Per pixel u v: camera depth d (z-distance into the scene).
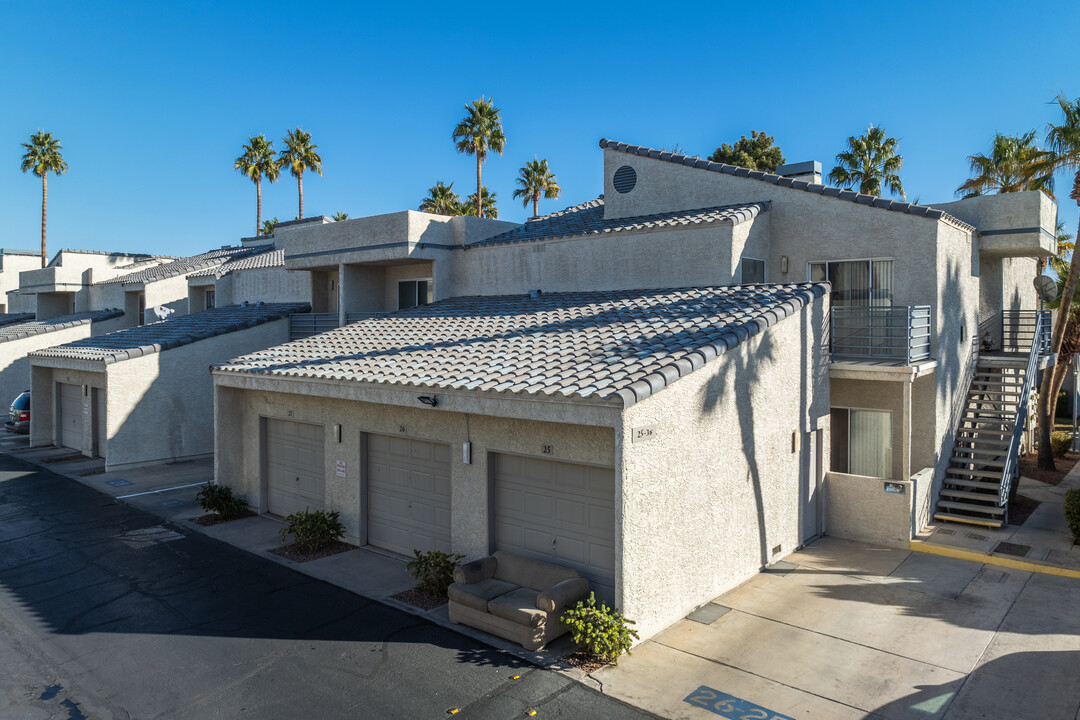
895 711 7.82
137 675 8.77
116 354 21.28
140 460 21.77
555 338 13.20
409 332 16.41
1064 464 20.88
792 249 16.73
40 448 25.33
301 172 59.09
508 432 11.22
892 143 36.72
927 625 10.02
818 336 13.99
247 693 8.30
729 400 11.25
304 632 9.95
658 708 7.91
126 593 11.50
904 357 14.92
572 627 9.21
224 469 16.52
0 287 48.59
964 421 16.66
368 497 13.96
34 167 56.94
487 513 11.55
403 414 12.98
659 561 9.80
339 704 8.04
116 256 41.84
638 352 11.06
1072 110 18.36
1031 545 13.29
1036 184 19.48
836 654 9.16
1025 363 16.86
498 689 8.33
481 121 48.53
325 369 13.65
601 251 18.14
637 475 9.30
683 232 16.62
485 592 10.12
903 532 13.54
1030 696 8.09
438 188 55.00
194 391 23.00
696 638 9.65
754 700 8.06
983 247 17.30
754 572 12.10
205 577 12.21
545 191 57.34
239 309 28.17
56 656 9.30
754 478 11.99
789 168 18.92
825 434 14.34
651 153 19.28
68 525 15.55
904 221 15.10
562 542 10.72
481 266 20.81
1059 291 24.14
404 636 9.79
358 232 21.67
